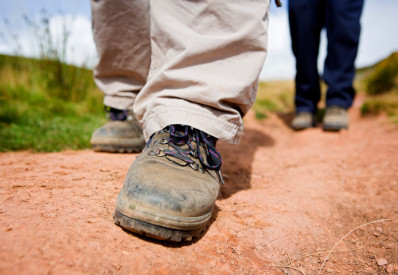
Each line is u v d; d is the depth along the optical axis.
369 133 2.68
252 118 3.54
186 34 0.97
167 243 0.83
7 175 1.16
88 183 1.13
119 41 1.41
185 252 0.81
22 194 0.95
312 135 2.63
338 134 2.55
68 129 2.33
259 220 1.08
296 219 1.13
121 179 1.22
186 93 0.96
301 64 2.73
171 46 1.00
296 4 2.53
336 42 2.52
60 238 0.71
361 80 6.18
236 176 1.60
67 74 3.60
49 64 3.54
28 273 0.57
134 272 0.68
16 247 0.63
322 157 2.00
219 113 0.99
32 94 3.14
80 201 0.95
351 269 0.89
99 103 3.39
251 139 2.56
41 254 0.63
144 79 1.56
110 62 1.50
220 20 0.98
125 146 1.59
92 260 0.67
